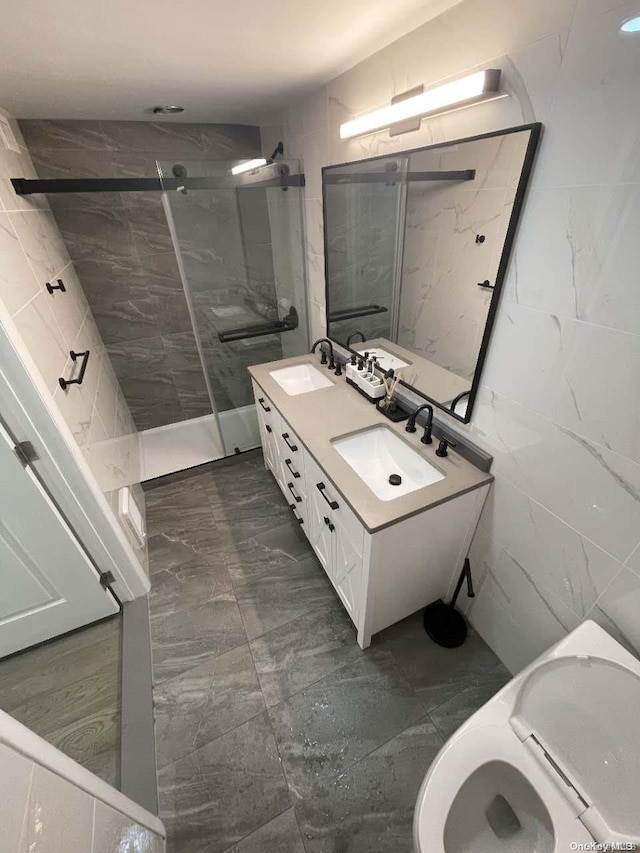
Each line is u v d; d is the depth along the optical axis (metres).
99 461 1.74
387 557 1.31
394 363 1.76
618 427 0.91
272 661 1.62
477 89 0.94
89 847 0.77
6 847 0.56
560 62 0.80
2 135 1.70
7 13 0.88
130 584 1.83
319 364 2.28
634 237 0.77
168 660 1.63
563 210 0.88
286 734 1.40
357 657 1.61
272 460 2.45
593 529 1.04
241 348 2.84
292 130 2.04
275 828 1.20
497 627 1.54
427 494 1.27
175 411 3.21
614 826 0.84
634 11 0.66
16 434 1.28
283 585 1.93
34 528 1.44
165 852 1.14
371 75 1.36
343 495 1.29
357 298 1.93
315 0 0.93
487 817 1.02
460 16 0.98
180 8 0.92
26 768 0.65
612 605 1.05
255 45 1.19
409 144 1.31
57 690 1.56
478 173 1.06
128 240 2.49
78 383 1.56
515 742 0.99
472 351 1.27
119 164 2.29
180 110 1.97
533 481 1.19
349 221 1.78
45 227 1.98
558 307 0.96
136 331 2.79
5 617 1.57
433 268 1.36
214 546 2.16
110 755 1.38
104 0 0.85
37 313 1.44
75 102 1.72
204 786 1.28
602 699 0.93
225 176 2.03
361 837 1.17
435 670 1.56
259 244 2.60
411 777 1.29
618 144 0.75
